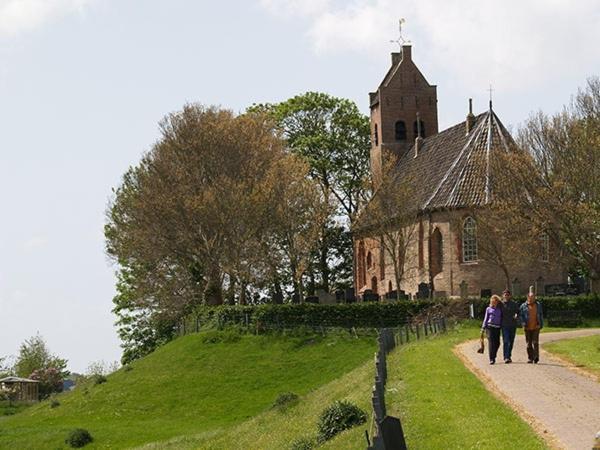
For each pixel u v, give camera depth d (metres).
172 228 92.44
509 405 28.97
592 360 40.28
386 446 20.36
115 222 97.81
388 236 92.25
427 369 38.00
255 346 76.50
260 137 98.69
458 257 89.31
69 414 70.25
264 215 91.69
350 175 119.56
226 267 90.75
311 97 120.75
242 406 65.38
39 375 115.06
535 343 40.06
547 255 82.88
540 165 81.44
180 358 77.31
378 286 105.12
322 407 43.28
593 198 78.38
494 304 40.44
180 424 63.34
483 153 91.81
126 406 69.31
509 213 80.19
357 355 70.81
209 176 94.38
